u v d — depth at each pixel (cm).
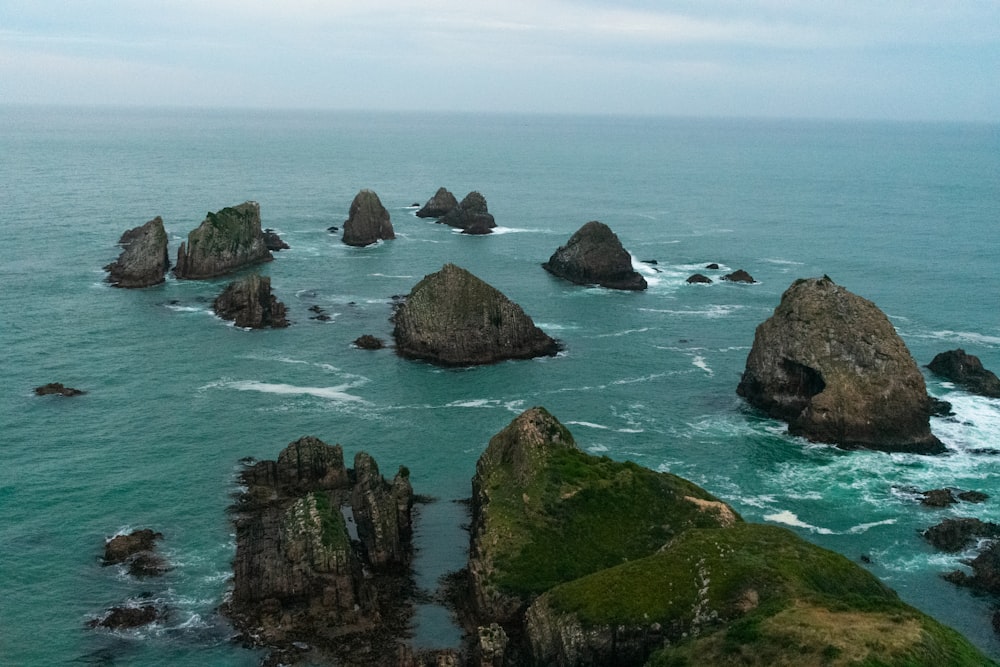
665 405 11794
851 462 10144
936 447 10519
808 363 11050
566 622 6347
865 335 10950
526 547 7481
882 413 10625
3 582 7300
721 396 12156
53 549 7825
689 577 6494
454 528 8500
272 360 13088
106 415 10806
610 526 7712
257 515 8469
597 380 12700
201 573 7525
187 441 10156
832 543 8394
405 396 11869
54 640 6619
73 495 8806
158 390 11712
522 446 8475
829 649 5262
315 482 9069
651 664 5797
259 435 10400
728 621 6019
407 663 6334
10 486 8931
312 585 7188
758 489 9456
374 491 8238
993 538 8425
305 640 6675
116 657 6456
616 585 6519
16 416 10669
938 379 12756
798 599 5956
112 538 8025
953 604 7450
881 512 9019
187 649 6556
